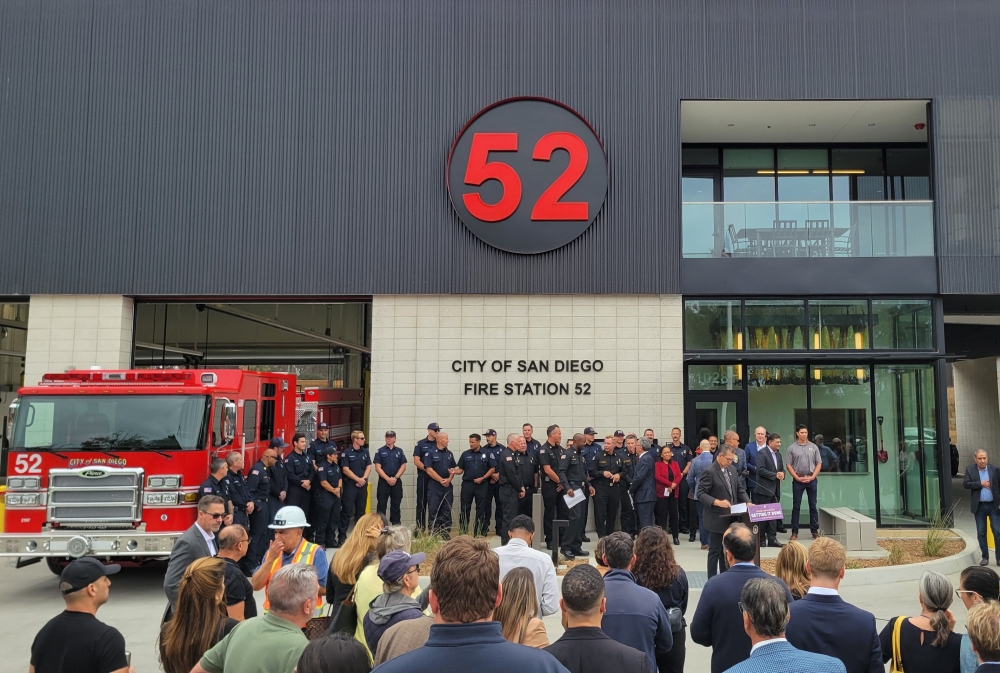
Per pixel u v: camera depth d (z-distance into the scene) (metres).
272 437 14.68
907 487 16.53
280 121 17.05
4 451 23.44
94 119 17.05
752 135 19.11
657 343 16.59
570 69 17.03
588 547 14.74
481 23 17.16
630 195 16.81
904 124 18.36
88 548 10.59
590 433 15.02
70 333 16.70
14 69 17.16
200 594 4.63
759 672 3.58
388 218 16.89
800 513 16.55
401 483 15.30
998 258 16.53
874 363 16.78
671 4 17.11
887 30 16.98
